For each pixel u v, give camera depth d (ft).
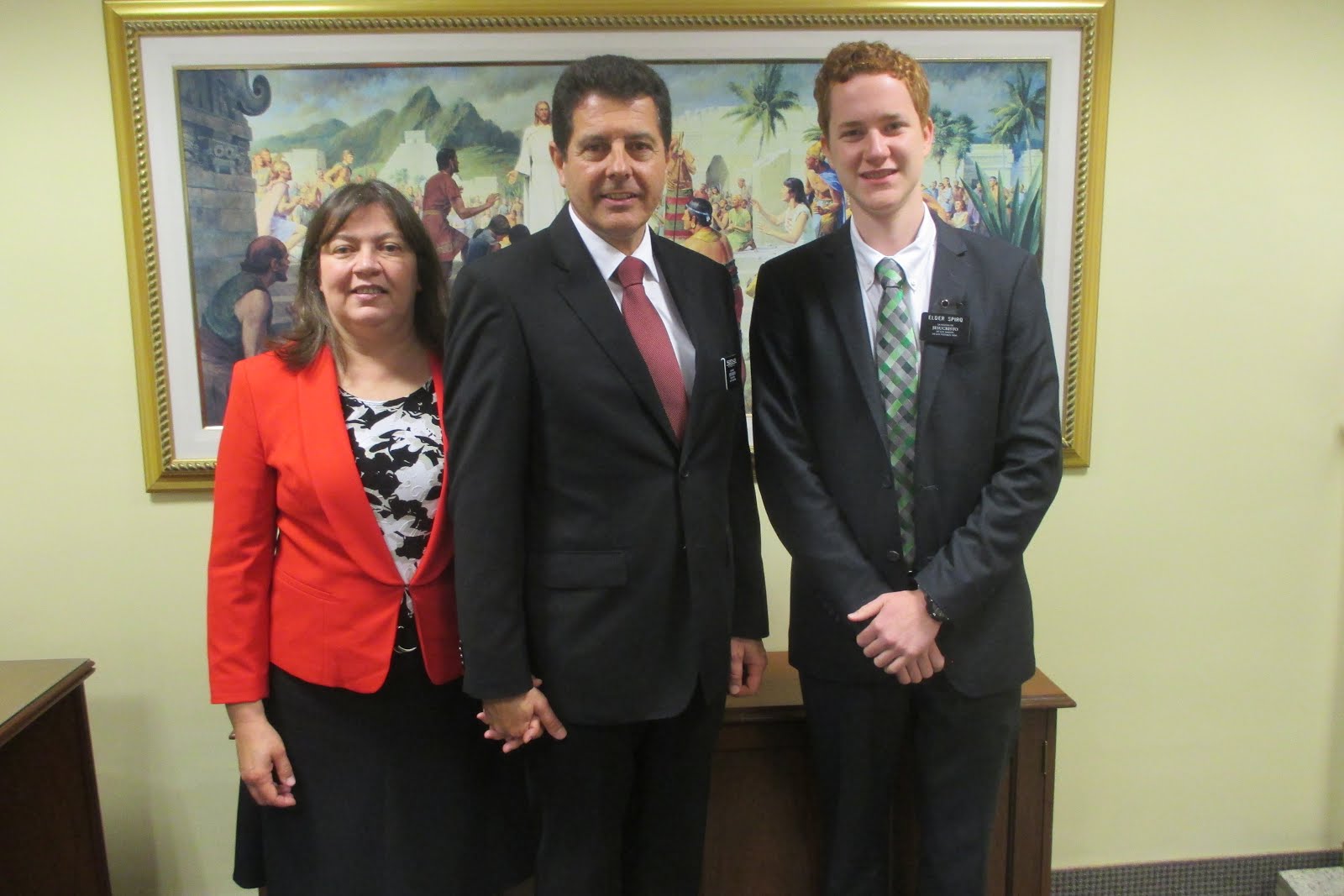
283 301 5.92
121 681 6.28
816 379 4.42
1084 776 6.80
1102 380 6.35
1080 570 6.55
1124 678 6.69
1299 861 6.89
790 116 5.91
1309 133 6.16
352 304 4.29
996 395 4.29
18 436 6.01
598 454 4.05
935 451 4.28
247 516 4.46
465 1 5.65
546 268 4.04
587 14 5.69
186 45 5.65
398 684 4.48
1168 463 6.47
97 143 5.78
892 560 4.35
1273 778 6.88
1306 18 6.05
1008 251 4.38
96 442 6.05
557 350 3.96
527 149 5.84
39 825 5.36
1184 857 6.93
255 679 4.51
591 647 4.12
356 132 5.79
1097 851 6.90
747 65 5.85
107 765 6.36
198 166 5.76
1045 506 4.23
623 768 4.42
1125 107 6.07
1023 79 5.94
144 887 6.51
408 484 4.34
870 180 4.17
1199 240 6.23
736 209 5.99
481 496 3.93
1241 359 6.38
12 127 5.73
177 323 5.90
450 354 4.05
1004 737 4.63
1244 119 6.13
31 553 6.13
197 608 6.24
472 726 4.73
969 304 4.27
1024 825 5.46
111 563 6.17
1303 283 6.32
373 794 4.51
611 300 4.05
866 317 4.42
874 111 4.08
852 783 4.73
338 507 4.30
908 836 5.31
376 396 4.50
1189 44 6.03
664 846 4.66
